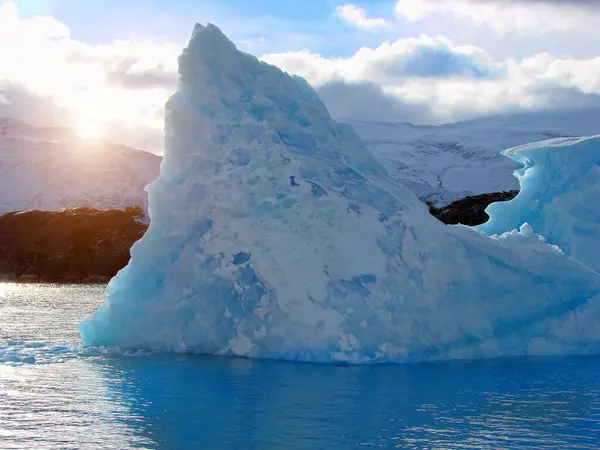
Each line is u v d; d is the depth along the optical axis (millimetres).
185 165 16984
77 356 15914
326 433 10055
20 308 35219
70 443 9555
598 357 16172
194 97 17250
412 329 15453
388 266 15734
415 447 9469
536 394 12500
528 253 17000
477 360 15648
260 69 18016
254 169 16422
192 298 16172
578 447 9523
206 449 9305
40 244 72938
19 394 12297
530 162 23219
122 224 74875
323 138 17531
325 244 15688
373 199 16672
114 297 17078
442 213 57844
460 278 16188
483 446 9531
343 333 15086
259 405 11570
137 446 9430
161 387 12805
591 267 20422
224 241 16016
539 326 16641
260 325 15609
